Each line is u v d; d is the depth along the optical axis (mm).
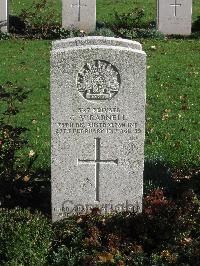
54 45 2201
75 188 2293
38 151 2943
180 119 3436
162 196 2426
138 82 2189
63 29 5551
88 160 2268
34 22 5750
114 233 2160
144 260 2020
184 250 2041
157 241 2152
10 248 1987
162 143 3062
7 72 4316
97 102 2203
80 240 2115
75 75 2172
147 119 3410
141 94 2201
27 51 4922
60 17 6410
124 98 2203
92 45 2170
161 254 2033
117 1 7512
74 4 5688
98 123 2227
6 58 4688
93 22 5730
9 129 2453
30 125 3307
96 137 2242
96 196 2309
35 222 2125
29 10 6742
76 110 2207
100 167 2277
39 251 2020
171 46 5180
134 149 2260
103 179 2291
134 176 2289
